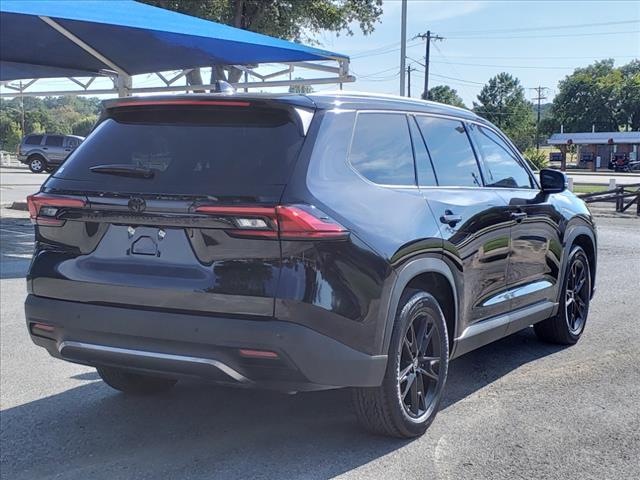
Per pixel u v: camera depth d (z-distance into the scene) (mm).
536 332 6273
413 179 4277
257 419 4508
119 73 16156
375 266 3619
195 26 11797
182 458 3932
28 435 4289
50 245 3895
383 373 3744
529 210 5320
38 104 148500
